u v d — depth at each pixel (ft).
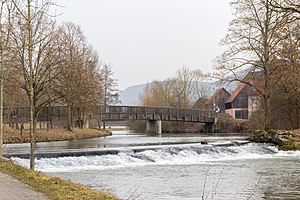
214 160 105.40
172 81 325.21
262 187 66.23
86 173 82.23
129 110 229.04
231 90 346.95
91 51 218.79
